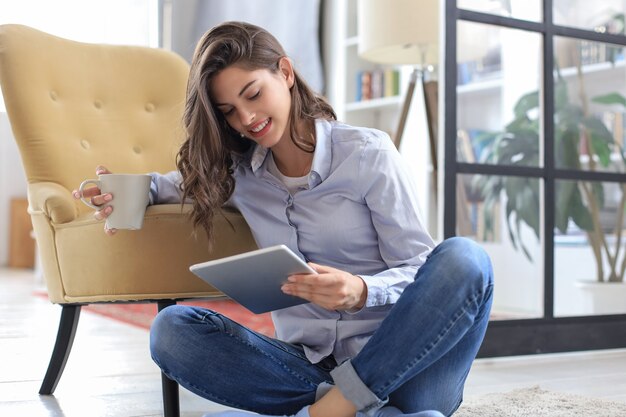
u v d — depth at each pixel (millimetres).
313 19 4352
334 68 4426
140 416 1611
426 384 1215
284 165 1389
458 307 1122
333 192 1335
